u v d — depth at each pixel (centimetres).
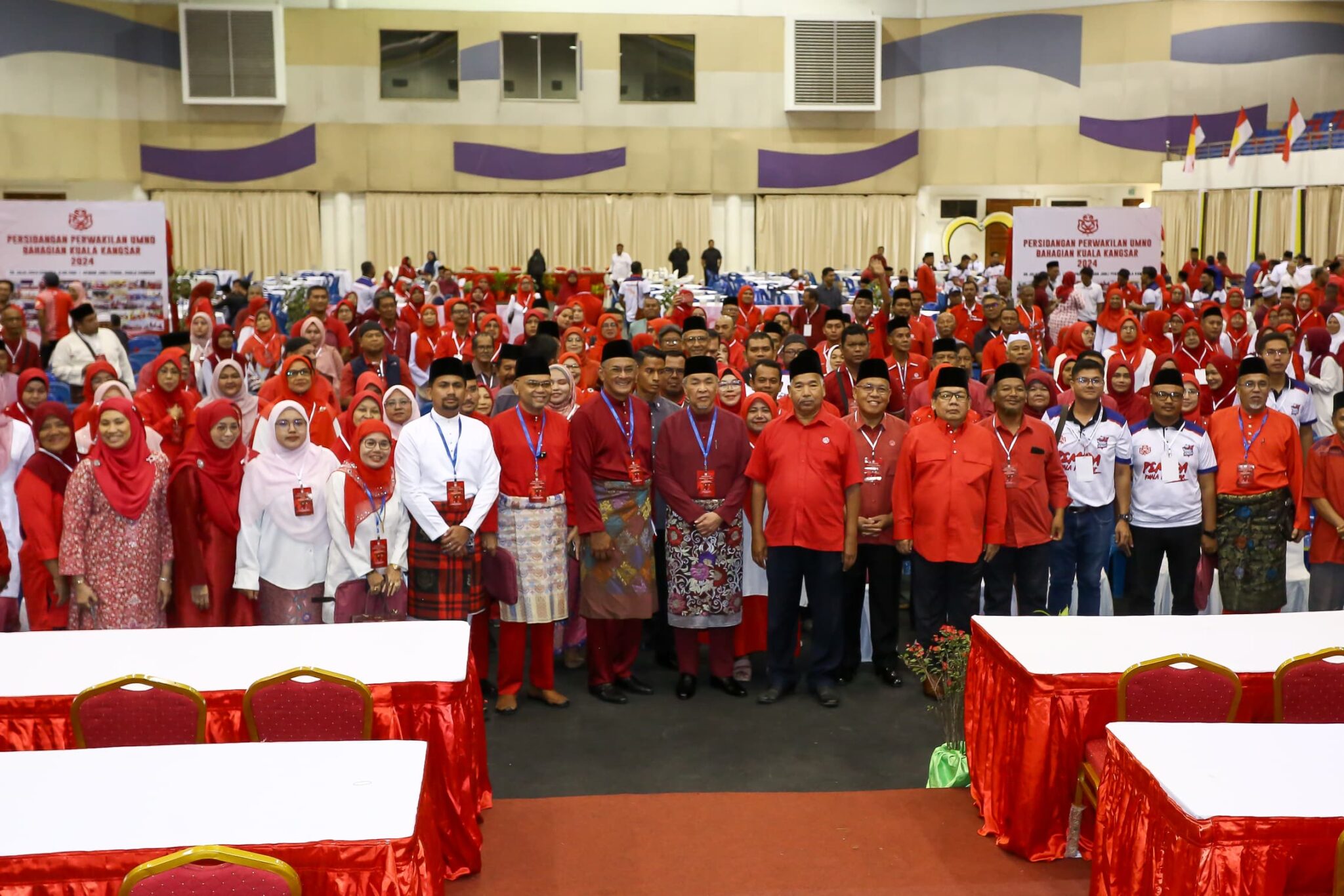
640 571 557
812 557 556
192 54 2448
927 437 548
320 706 343
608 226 2586
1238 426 571
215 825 266
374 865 259
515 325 1420
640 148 2570
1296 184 2178
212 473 502
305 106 2506
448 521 508
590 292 1988
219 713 353
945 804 433
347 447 583
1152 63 2456
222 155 2500
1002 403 555
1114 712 370
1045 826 379
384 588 505
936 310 1605
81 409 667
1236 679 353
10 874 253
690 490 555
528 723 532
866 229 2609
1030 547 560
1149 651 388
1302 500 562
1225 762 297
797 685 586
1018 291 1251
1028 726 373
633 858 391
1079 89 2506
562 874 379
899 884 370
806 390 546
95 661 381
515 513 537
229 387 655
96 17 2398
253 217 2520
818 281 2069
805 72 2539
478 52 2522
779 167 2584
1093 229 1238
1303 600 634
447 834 366
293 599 502
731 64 2559
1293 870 270
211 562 504
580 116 2555
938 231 2614
